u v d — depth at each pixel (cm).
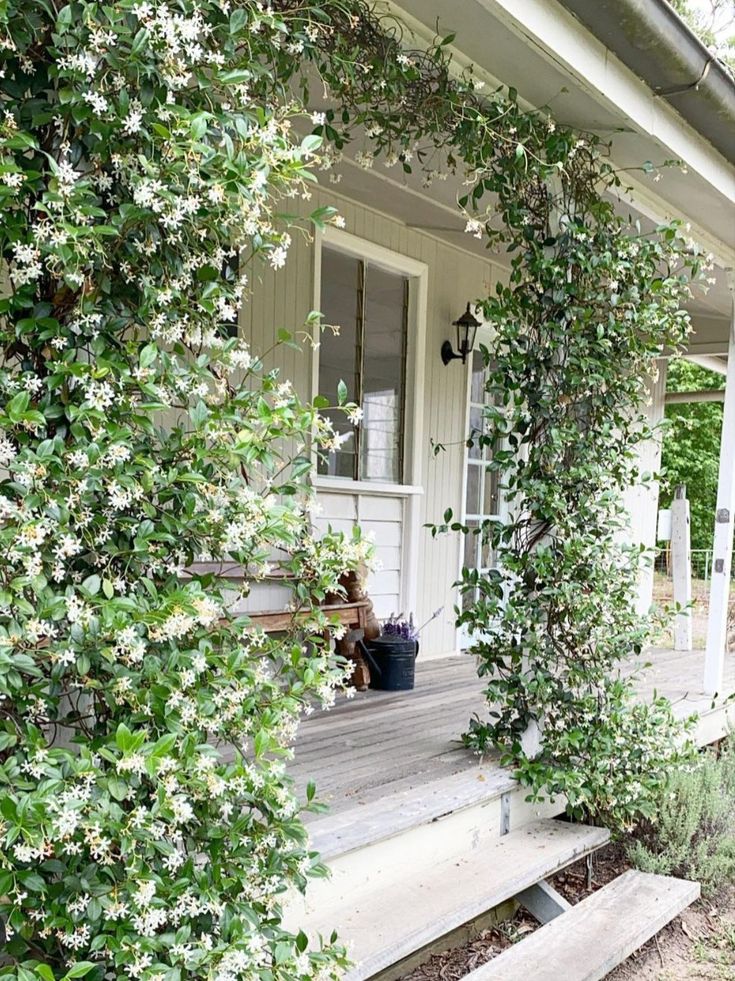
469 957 262
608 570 306
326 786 264
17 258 131
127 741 129
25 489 133
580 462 304
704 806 337
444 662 512
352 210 442
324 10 226
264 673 170
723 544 441
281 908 167
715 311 612
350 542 175
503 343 302
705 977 266
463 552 548
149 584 144
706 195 350
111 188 148
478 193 290
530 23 229
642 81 274
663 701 325
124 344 150
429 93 261
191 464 151
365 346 470
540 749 301
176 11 154
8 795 120
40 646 141
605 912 261
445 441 524
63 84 141
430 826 254
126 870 131
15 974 125
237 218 153
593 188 307
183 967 136
